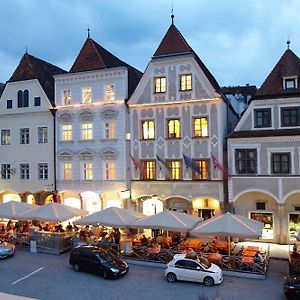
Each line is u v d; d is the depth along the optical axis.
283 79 28.20
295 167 26.91
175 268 20.31
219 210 29.69
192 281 20.02
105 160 33.34
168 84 31.06
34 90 36.50
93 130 33.84
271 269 22.52
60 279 20.78
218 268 20.38
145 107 31.88
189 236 29.66
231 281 20.41
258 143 27.91
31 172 36.47
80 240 26.58
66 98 35.16
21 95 37.06
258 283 20.05
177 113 30.83
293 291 17.08
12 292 18.72
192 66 30.33
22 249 27.45
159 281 20.50
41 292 18.75
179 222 23.62
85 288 19.34
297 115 27.48
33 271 22.23
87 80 34.12
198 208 30.33
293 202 27.73
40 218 26.89
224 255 22.58
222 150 29.48
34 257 25.44
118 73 32.91
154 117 31.59
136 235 28.98
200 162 30.14
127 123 32.62
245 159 28.27
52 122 35.59
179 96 30.69
